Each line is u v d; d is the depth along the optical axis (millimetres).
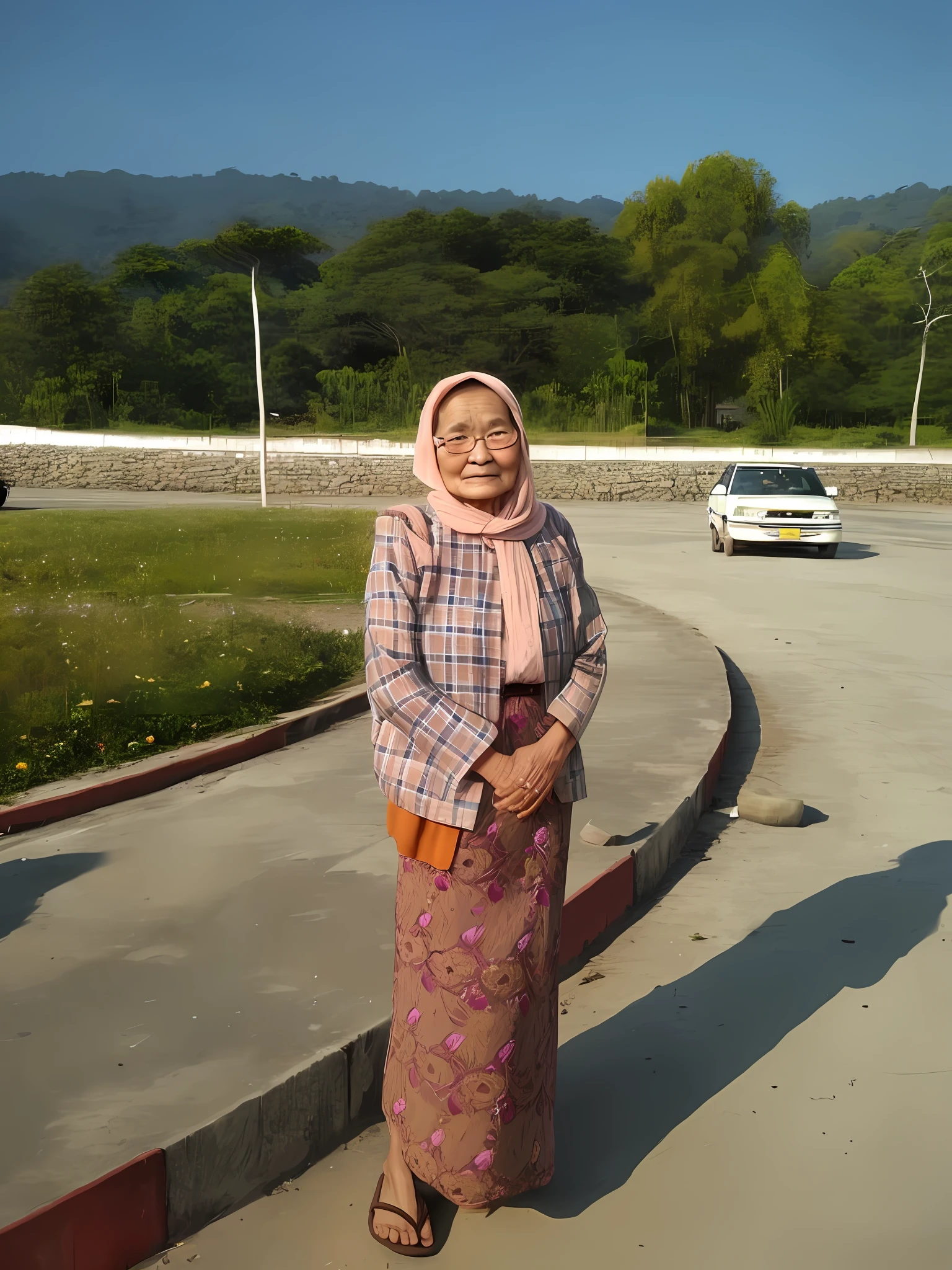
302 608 10508
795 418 61406
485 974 1991
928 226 90250
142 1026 2582
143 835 4145
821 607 11797
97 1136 2115
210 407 69750
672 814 4422
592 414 57594
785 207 66938
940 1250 2109
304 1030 2553
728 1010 3117
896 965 3398
